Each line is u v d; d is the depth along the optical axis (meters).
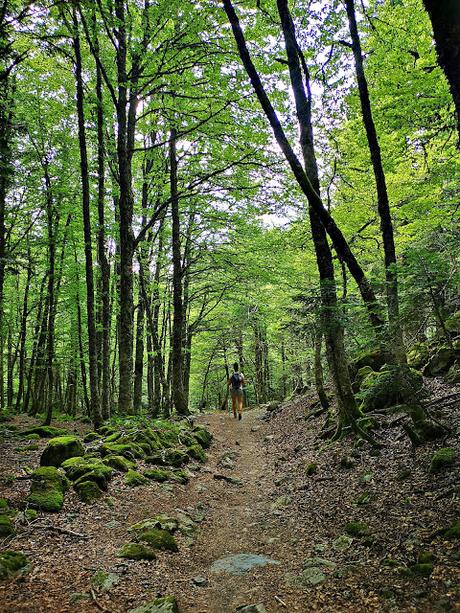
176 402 16.08
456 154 10.66
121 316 12.84
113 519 5.86
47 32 11.01
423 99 9.70
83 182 11.55
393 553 4.41
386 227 8.08
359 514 5.63
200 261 17.17
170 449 9.62
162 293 21.58
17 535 4.84
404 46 10.55
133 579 4.42
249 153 13.23
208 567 5.10
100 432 10.69
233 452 11.92
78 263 17.28
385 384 6.48
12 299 21.11
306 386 21.23
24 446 9.38
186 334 20.14
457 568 3.79
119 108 12.80
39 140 15.86
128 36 13.44
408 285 5.87
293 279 16.44
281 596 4.21
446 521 4.60
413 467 6.30
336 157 13.13
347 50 9.82
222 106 12.81
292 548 5.37
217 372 36.56
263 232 16.59
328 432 10.05
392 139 11.05
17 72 13.38
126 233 12.93
